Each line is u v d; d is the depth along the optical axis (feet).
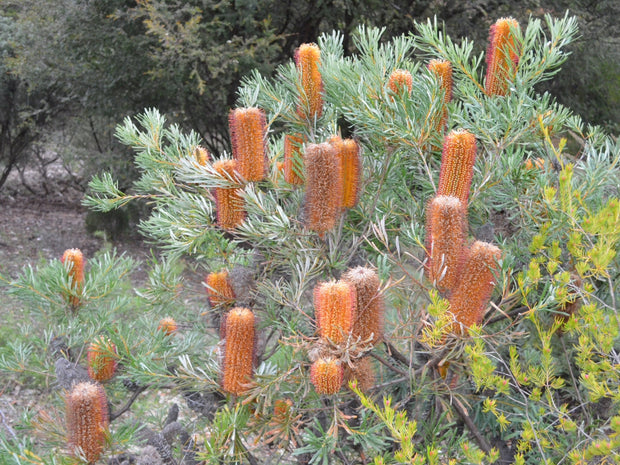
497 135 7.65
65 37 37.06
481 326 6.04
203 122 40.40
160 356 8.15
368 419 7.12
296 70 7.85
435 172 7.87
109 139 44.88
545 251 7.29
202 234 7.84
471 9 35.32
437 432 7.04
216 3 34.12
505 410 8.11
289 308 8.20
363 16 35.76
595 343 7.14
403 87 7.18
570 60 37.22
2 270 34.65
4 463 7.14
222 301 7.98
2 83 46.50
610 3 37.70
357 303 6.05
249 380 6.75
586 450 6.14
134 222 45.70
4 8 46.44
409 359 7.34
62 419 8.24
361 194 7.84
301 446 7.09
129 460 7.91
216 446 6.72
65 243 42.19
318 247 7.51
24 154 54.80
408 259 7.30
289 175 7.95
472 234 7.96
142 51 35.73
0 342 17.98
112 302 9.50
